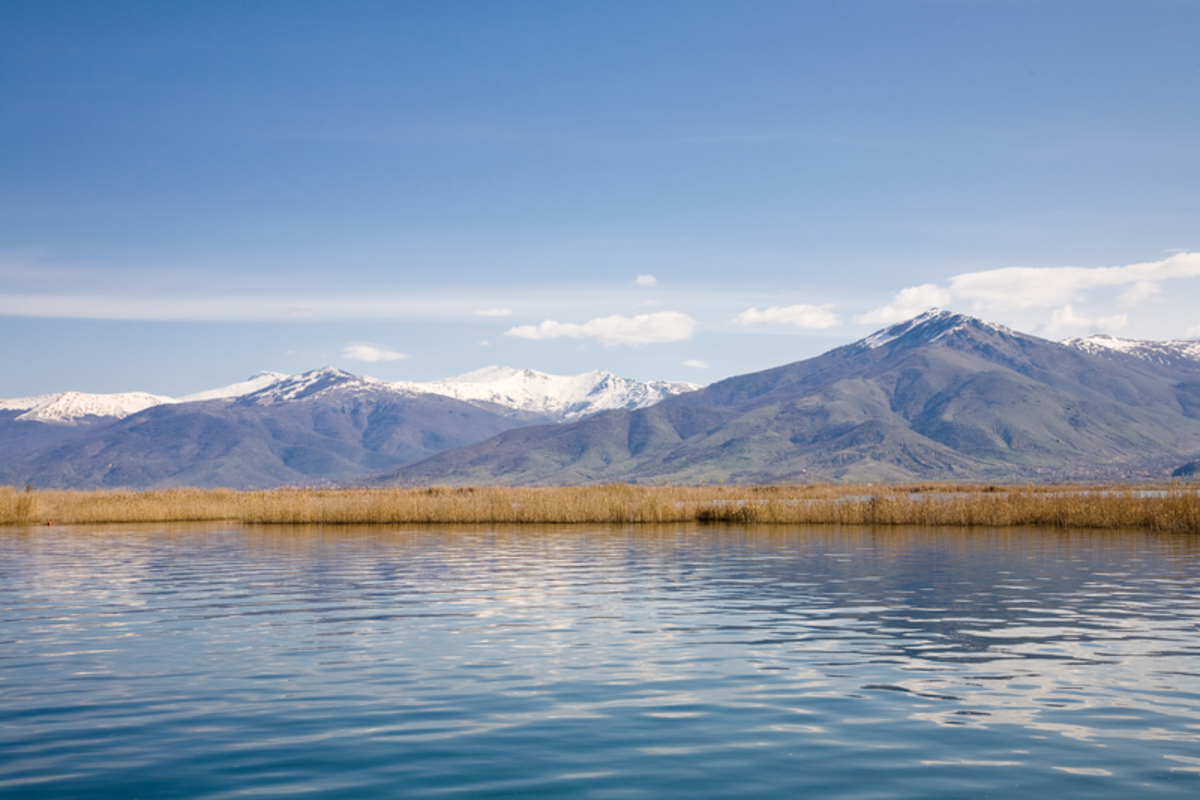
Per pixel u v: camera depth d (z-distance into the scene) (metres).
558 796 11.16
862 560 37.56
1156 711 14.68
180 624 23.16
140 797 11.16
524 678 17.17
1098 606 25.22
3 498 66.50
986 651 19.36
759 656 18.98
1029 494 62.19
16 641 20.95
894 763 12.29
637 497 71.12
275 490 84.31
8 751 12.97
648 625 22.72
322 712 14.91
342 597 27.77
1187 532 51.06
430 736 13.60
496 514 66.00
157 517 69.94
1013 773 11.87
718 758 12.53
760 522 63.28
